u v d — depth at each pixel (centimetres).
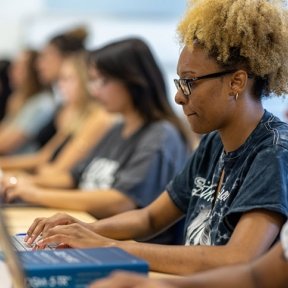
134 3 594
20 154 549
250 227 166
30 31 643
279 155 174
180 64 183
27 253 150
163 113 296
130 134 300
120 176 296
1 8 650
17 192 302
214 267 164
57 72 487
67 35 484
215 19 179
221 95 180
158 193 286
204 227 190
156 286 127
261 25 179
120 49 292
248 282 135
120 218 216
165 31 577
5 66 603
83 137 404
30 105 542
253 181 173
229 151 187
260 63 179
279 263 135
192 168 211
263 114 186
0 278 142
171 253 170
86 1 617
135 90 293
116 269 140
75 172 352
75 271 138
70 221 202
